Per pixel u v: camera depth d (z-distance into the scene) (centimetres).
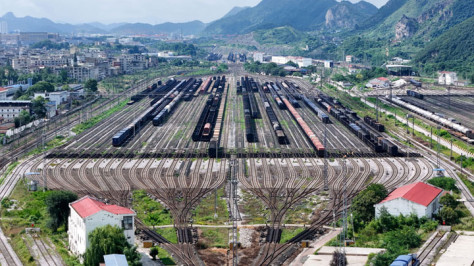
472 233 13225
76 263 11894
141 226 14525
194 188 17988
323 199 16738
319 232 14075
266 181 18700
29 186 17825
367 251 12344
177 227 14512
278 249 13012
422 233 13162
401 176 19100
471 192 17175
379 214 14262
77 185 18225
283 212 15675
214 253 12825
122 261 10750
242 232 14162
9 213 15338
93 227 12150
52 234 13950
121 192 17438
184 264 12162
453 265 10994
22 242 13075
